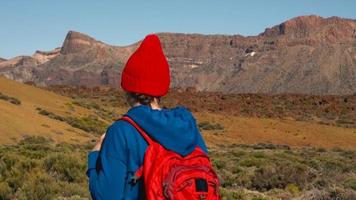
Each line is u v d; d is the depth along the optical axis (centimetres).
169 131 321
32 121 4759
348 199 1338
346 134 7662
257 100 10369
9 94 6144
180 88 11162
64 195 1270
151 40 340
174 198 304
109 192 320
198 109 8731
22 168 1420
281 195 1805
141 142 322
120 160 322
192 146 325
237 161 3069
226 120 8025
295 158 3778
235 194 1459
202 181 309
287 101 10494
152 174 309
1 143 3838
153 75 334
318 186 1950
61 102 6769
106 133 333
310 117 9269
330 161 3309
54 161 1507
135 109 332
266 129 7638
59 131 4725
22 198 1210
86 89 10500
